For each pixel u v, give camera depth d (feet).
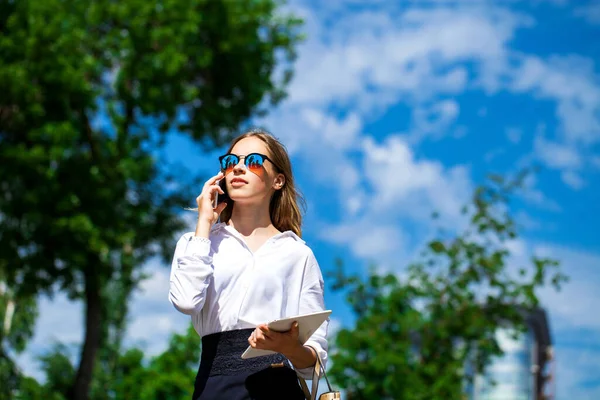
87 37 75.72
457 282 82.48
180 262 11.22
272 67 88.07
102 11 75.61
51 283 72.79
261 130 12.76
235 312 11.33
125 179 75.31
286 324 10.50
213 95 85.76
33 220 68.33
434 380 80.07
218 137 85.81
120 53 74.49
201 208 11.79
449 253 82.64
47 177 68.85
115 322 110.22
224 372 11.12
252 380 11.06
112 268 76.48
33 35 69.05
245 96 85.92
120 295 108.99
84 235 69.77
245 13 83.56
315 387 11.29
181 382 72.74
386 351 76.64
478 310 82.74
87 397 77.92
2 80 66.74
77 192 71.31
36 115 68.44
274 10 85.76
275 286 11.55
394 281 81.15
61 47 70.64
